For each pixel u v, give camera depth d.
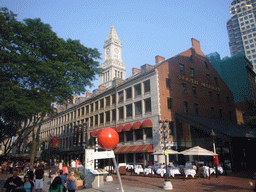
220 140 28.03
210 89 39.25
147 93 30.59
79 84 28.70
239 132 29.84
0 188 14.64
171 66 32.44
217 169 20.45
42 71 22.72
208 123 29.66
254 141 31.34
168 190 13.41
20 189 5.50
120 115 35.56
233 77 65.31
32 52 24.59
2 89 21.44
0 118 34.59
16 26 23.16
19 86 23.64
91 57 30.20
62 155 52.66
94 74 30.20
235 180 17.36
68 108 55.56
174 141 28.62
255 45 107.19
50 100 24.70
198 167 20.81
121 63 130.25
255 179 17.52
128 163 31.78
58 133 58.09
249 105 59.25
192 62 37.12
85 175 15.16
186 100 33.00
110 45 131.62
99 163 36.88
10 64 21.22
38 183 12.41
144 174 23.12
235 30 118.56
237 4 121.00
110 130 12.57
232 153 24.86
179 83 32.88
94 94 45.50
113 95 38.38
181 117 29.44
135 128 30.02
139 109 31.83
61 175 10.41
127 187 14.81
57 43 25.41
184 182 17.02
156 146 27.42
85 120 46.50
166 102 29.64
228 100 43.28
